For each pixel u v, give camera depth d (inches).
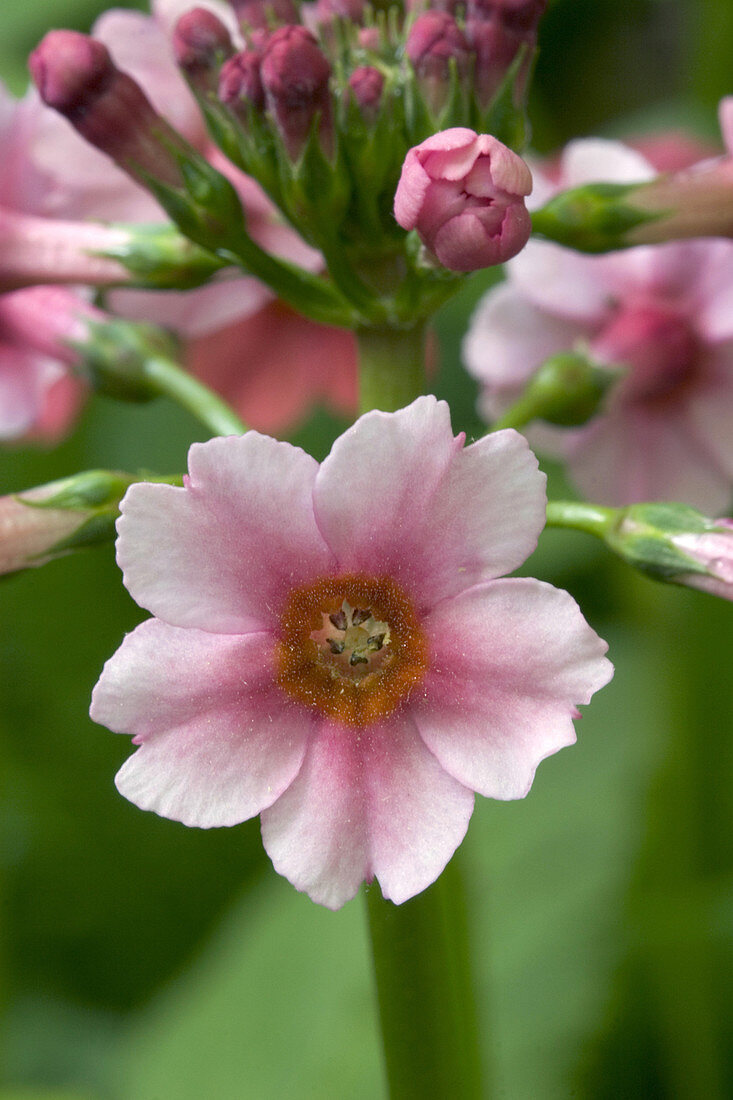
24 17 9.3
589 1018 8.9
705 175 7.7
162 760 7.0
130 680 6.9
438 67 7.3
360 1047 8.8
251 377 9.3
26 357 8.5
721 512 9.0
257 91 7.3
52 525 7.4
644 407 8.8
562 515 7.5
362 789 7.1
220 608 7.0
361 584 7.1
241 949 9.2
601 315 8.8
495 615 7.0
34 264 7.9
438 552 7.0
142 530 6.9
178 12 8.1
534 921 9.1
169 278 7.8
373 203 7.4
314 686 7.1
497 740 7.0
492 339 8.9
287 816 7.1
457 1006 7.7
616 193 7.7
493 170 6.9
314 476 7.0
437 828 7.0
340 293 7.5
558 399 8.1
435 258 7.2
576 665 6.9
